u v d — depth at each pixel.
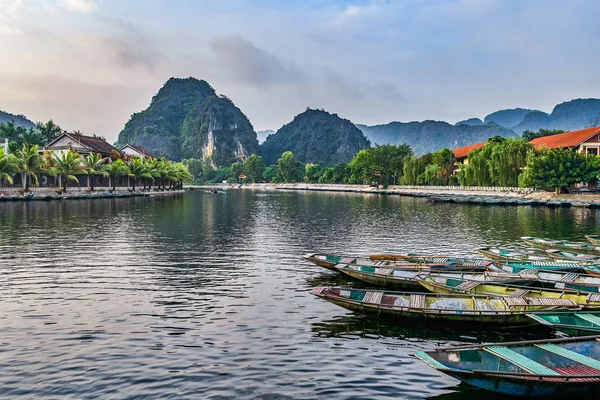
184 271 25.70
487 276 21.58
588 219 54.72
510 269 23.92
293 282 23.38
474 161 103.00
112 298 20.39
